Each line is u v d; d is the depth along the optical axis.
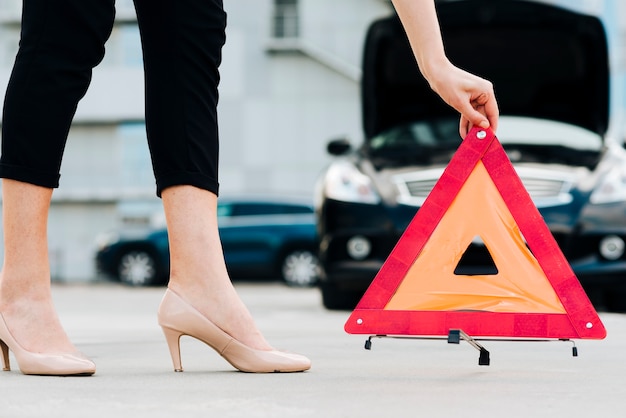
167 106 2.24
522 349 3.16
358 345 3.28
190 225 2.28
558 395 1.95
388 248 5.79
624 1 19.83
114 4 2.30
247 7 21.92
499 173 2.44
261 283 16.45
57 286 17.28
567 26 6.56
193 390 1.95
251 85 21.91
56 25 2.23
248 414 1.67
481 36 6.72
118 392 1.92
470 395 1.93
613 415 1.71
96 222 22.53
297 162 21.83
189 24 2.25
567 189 5.78
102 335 3.97
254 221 15.16
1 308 2.26
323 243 6.00
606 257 5.71
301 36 22.06
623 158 6.07
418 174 5.86
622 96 20.00
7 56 22.50
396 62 6.75
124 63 22.55
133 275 15.76
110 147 22.55
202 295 2.28
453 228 2.44
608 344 3.38
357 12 22.00
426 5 2.39
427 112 6.78
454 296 2.42
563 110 6.71
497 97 6.80
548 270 2.39
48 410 1.70
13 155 2.23
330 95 21.81
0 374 2.23
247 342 2.28
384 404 1.79
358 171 6.06
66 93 2.24
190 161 2.26
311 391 1.95
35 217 2.26
